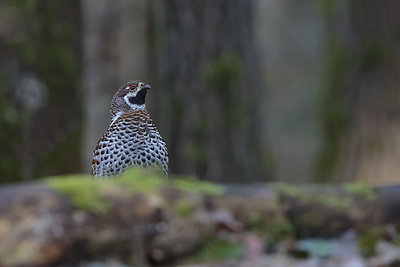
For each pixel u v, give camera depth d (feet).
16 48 37.58
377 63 52.47
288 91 139.23
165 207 16.89
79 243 15.84
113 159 27.66
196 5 53.21
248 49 54.29
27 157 37.63
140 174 17.38
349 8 53.36
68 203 15.83
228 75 52.70
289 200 18.54
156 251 16.83
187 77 53.36
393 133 51.85
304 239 18.54
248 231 17.89
